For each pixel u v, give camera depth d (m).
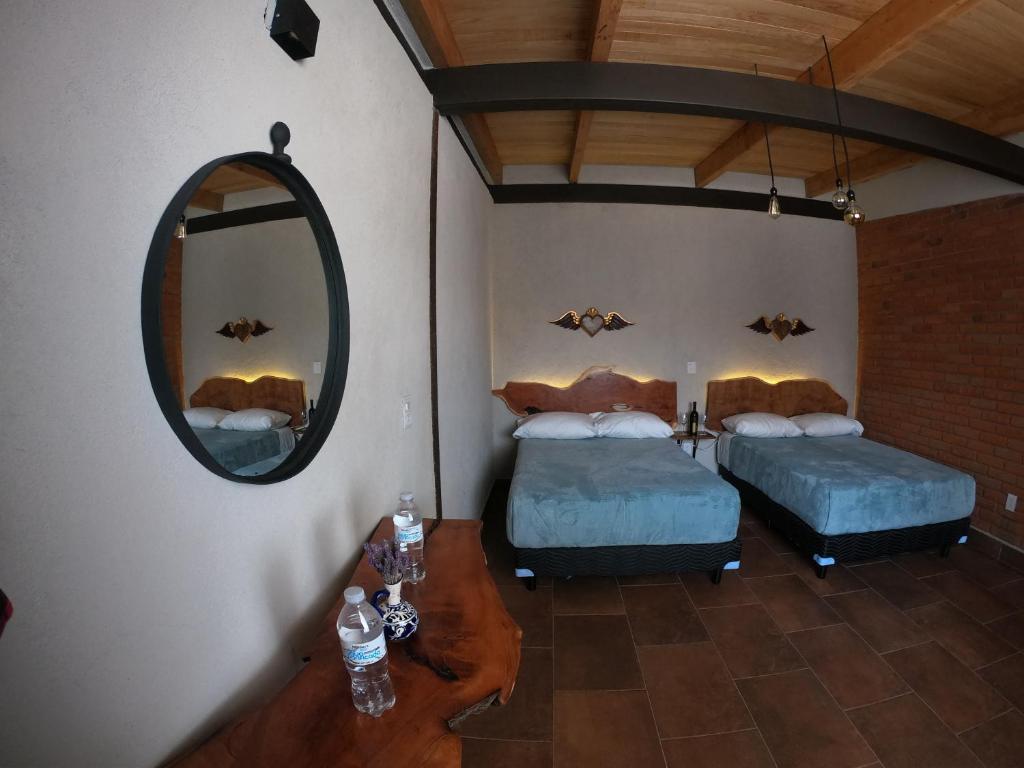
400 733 0.75
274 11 0.93
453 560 1.31
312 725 0.76
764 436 3.57
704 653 2.02
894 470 2.74
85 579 0.59
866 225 3.90
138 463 0.66
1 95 0.49
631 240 3.91
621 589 2.50
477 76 2.05
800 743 1.60
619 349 3.99
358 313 1.34
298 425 1.05
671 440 3.56
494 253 3.93
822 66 2.20
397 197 1.64
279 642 1.00
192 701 0.77
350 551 1.32
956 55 2.16
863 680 1.87
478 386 3.29
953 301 3.22
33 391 0.53
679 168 3.81
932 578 2.58
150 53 0.66
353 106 1.29
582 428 3.51
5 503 0.51
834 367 4.05
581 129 2.65
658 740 1.61
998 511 2.91
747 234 3.94
